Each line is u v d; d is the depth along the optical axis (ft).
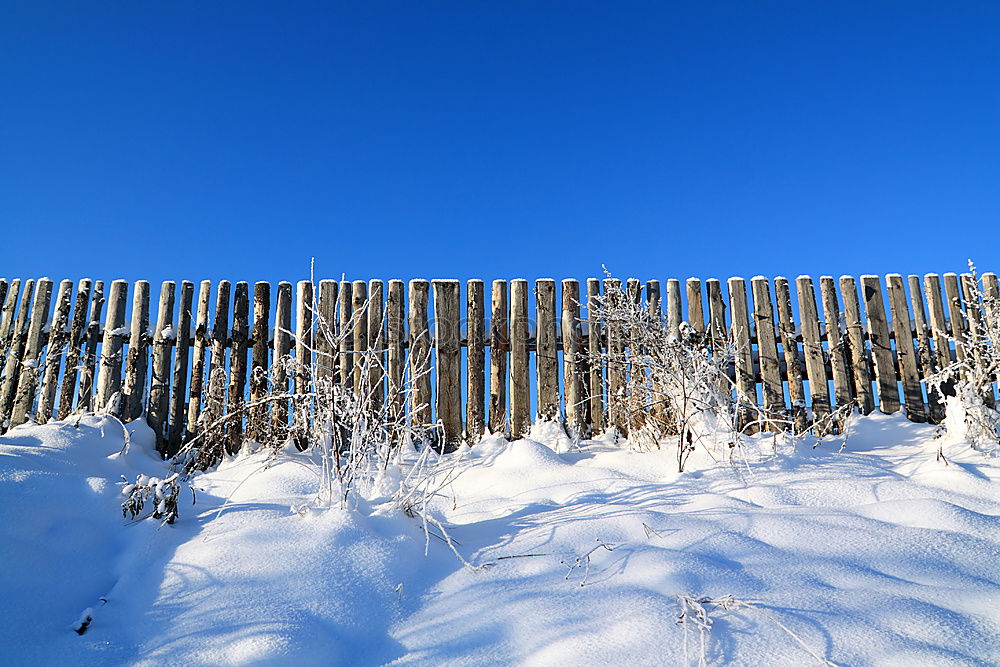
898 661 5.97
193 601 7.26
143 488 9.21
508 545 9.27
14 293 19.48
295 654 6.37
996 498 11.64
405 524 9.36
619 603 7.16
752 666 6.01
